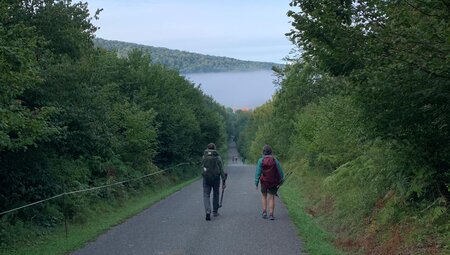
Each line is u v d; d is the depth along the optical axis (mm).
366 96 6301
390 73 5723
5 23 11742
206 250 8477
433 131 6461
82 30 14891
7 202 11984
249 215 12586
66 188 13781
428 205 7938
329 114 16500
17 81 8500
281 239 9297
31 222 11602
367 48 5902
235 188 21188
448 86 5617
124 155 22781
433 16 5516
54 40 14016
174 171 34094
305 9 6559
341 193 12742
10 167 11992
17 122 9305
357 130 9062
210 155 12258
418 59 5555
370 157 10516
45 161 12945
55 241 10148
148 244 9156
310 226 10484
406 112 6184
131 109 24000
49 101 12828
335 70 6703
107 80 22766
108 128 16984
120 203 17688
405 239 7504
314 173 21438
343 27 6281
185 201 16688
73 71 13211
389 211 8477
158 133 30469
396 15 5789
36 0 13328
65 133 13086
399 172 8633
